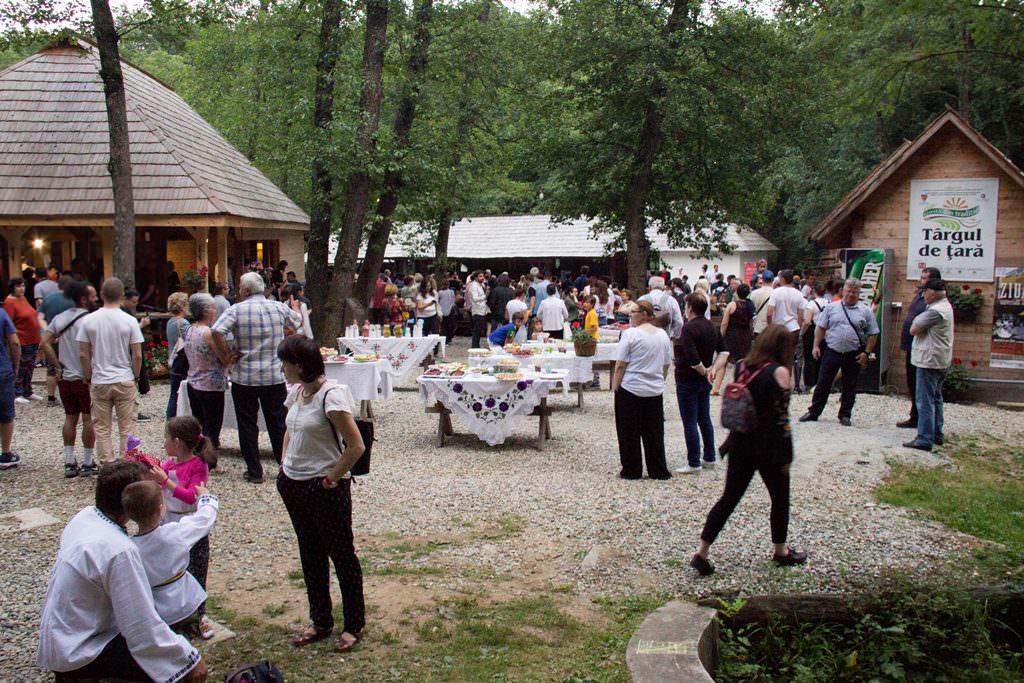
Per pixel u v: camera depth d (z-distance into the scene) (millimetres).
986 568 6270
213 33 25516
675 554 6219
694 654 4715
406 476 8547
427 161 19641
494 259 37250
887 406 12727
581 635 5004
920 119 31172
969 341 13930
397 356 14508
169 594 3852
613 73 21109
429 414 12336
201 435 4855
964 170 13805
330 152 16625
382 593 5535
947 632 5746
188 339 8438
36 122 16781
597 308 18719
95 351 7949
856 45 19875
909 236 14250
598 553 6211
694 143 23094
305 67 19219
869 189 14273
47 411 11656
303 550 4777
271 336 8070
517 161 24719
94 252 18562
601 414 12305
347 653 4684
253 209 17547
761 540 6492
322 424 4605
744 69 21094
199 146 18656
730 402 5734
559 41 21562
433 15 19250
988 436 10859
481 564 6082
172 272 18734
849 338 10922
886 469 8773
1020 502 7848
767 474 5844
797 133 22484
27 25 12070
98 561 3287
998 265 13656
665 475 8391
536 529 6805
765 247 38312
